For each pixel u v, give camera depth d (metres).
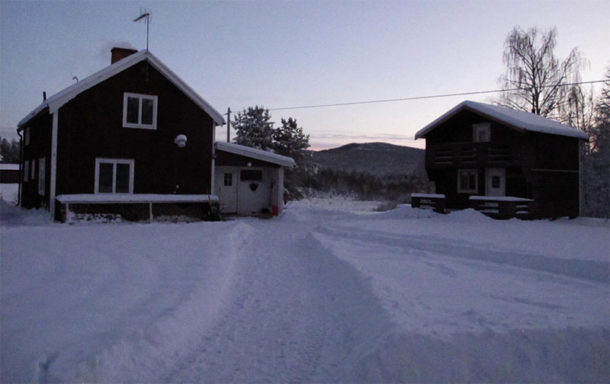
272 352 5.11
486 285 7.76
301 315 6.47
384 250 11.52
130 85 17.95
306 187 48.31
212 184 19.67
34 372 3.86
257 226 18.14
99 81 17.22
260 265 10.08
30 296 6.13
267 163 21.92
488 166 22.45
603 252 10.59
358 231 15.15
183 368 4.61
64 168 16.67
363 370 4.42
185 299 6.25
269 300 7.24
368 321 5.70
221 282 7.80
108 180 17.53
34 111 18.50
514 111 25.45
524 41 35.53
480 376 4.58
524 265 10.09
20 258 8.66
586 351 5.04
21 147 24.14
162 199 17.83
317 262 10.44
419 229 15.66
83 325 4.98
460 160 23.58
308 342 5.42
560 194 23.28
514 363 4.76
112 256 9.23
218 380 4.38
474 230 15.63
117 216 17.16
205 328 5.81
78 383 3.83
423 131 25.22
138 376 4.28
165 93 18.70
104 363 4.14
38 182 19.09
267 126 35.47
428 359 4.59
